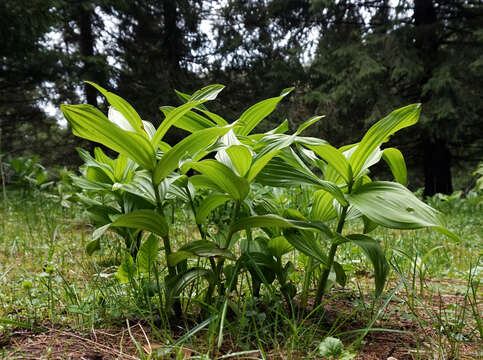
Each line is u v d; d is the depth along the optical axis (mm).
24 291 1149
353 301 1140
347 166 853
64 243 1925
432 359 784
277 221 802
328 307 1069
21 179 3908
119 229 1328
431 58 6180
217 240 1015
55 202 3281
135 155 812
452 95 5465
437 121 5660
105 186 1355
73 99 7492
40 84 6578
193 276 859
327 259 862
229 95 8516
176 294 840
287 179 854
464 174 8445
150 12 8125
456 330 925
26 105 7398
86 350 776
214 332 793
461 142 6656
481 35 5664
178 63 8430
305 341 821
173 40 8273
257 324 909
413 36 6105
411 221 746
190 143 804
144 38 8383
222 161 890
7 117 7352
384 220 764
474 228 2934
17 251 1782
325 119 6535
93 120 747
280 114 7055
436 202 4125
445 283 1428
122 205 1358
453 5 6512
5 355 742
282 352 787
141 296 989
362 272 1529
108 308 980
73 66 6371
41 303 1027
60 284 1229
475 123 6184
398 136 6434
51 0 4293
